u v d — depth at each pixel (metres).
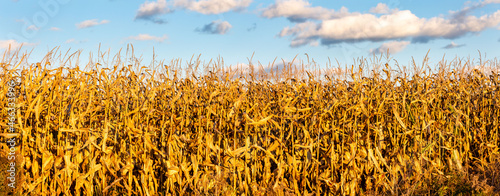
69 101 4.66
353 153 4.65
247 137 4.54
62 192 4.51
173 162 4.48
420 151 5.27
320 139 4.92
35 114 4.26
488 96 6.52
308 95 5.03
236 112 4.58
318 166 4.65
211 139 4.52
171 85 5.02
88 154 4.60
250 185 4.58
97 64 4.80
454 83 6.72
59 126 4.38
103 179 4.47
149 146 4.38
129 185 4.44
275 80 5.86
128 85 4.91
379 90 5.85
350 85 5.76
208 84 5.41
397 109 5.66
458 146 6.07
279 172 4.46
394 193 4.78
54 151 4.48
